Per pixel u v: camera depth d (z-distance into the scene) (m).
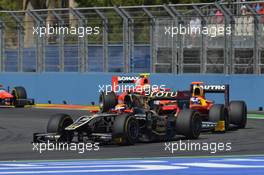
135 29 114.06
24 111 105.25
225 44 106.81
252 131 73.44
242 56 105.75
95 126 60.72
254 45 104.69
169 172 42.97
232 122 75.62
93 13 117.56
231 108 75.81
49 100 121.75
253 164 46.94
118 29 115.62
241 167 45.31
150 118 61.88
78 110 107.38
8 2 189.00
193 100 72.38
